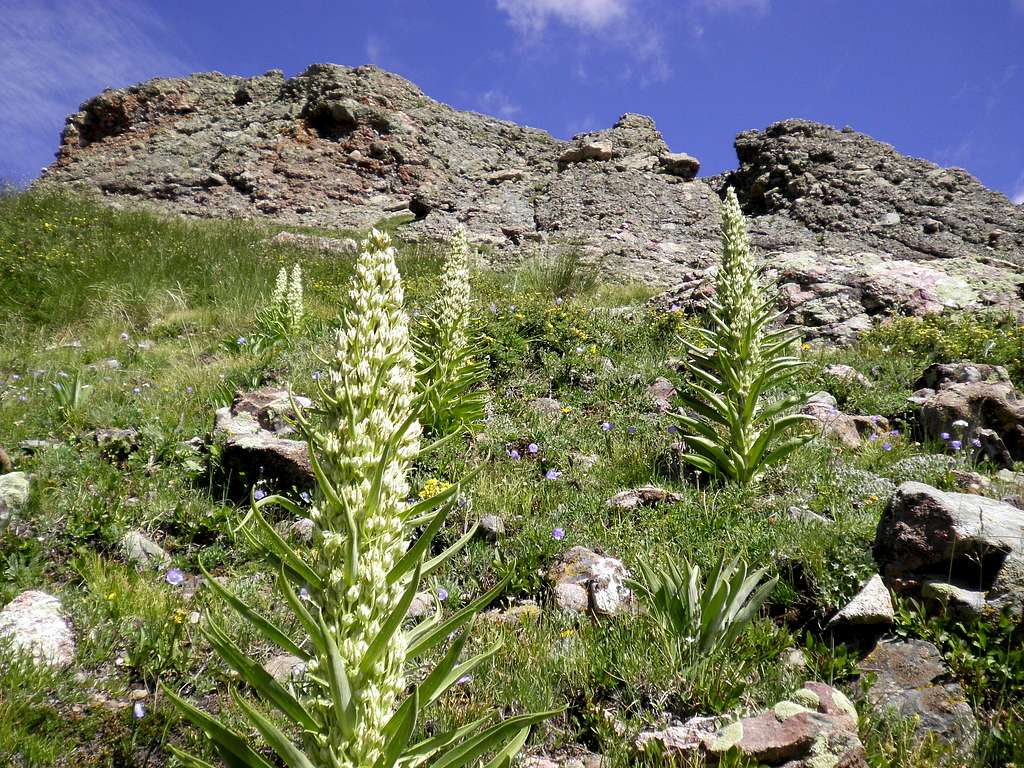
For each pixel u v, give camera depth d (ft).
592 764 8.61
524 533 13.93
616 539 13.89
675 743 8.30
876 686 9.87
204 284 42.34
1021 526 11.23
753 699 9.30
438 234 78.79
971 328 28.50
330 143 108.47
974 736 8.97
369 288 6.25
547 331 27.43
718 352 16.89
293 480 15.89
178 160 107.34
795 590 11.96
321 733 5.90
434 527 5.95
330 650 5.48
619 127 112.27
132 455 17.01
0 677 9.12
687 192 93.71
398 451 6.20
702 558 12.67
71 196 62.03
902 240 73.31
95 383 24.67
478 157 113.60
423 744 6.24
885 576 11.63
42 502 14.23
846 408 22.15
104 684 9.65
